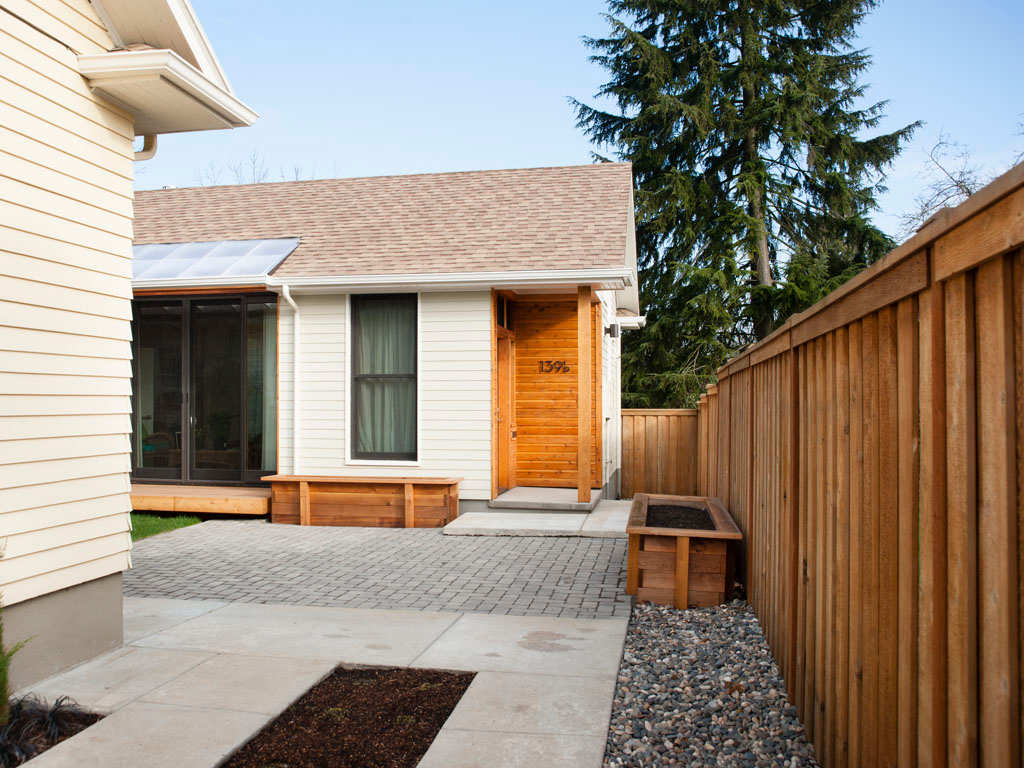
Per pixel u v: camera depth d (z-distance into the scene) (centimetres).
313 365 1030
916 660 203
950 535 178
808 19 2314
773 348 437
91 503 451
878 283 231
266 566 729
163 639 492
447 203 1184
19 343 406
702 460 1047
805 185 2305
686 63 2309
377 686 416
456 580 669
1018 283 149
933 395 185
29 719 368
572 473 1111
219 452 1083
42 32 420
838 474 287
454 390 994
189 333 1086
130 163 488
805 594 357
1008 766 151
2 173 396
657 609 577
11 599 399
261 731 358
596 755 330
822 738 314
